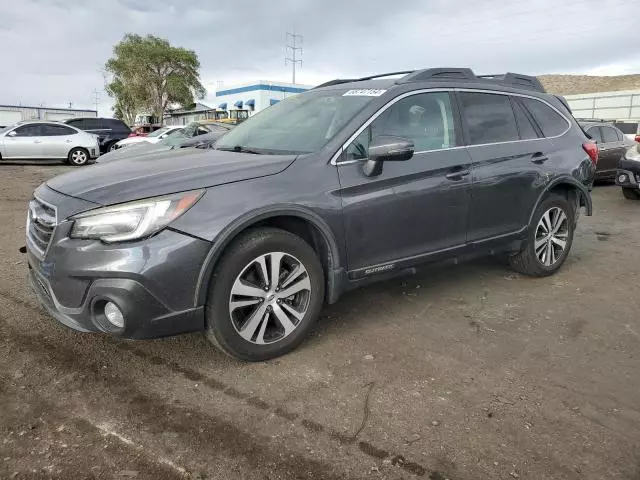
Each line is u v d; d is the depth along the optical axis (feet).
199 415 8.67
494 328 12.37
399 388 9.62
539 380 10.00
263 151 11.77
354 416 8.73
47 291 9.57
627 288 15.38
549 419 8.73
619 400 9.35
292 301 10.77
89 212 8.95
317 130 11.88
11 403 8.84
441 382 9.86
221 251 9.43
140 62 158.92
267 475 7.32
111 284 8.68
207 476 7.27
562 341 11.73
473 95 13.93
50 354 10.55
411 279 15.83
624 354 11.14
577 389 9.70
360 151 11.40
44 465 7.39
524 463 7.66
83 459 7.54
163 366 10.22
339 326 12.29
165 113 185.88
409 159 11.89
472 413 8.87
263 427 8.38
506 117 14.60
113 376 9.80
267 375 9.99
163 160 11.25
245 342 10.06
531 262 15.51
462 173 12.85
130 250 8.72
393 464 7.59
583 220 26.32
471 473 7.43
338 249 10.96
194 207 9.24
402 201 11.75
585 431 8.43
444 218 12.67
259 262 9.96
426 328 12.30
